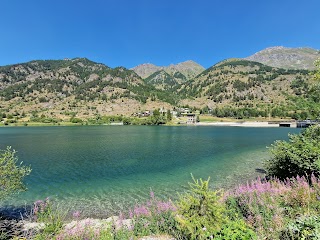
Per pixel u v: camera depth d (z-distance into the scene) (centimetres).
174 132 11088
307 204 850
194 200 700
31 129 14262
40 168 3262
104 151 4850
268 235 672
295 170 1500
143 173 2928
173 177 2708
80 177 2761
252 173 2767
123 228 948
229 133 10231
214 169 3069
